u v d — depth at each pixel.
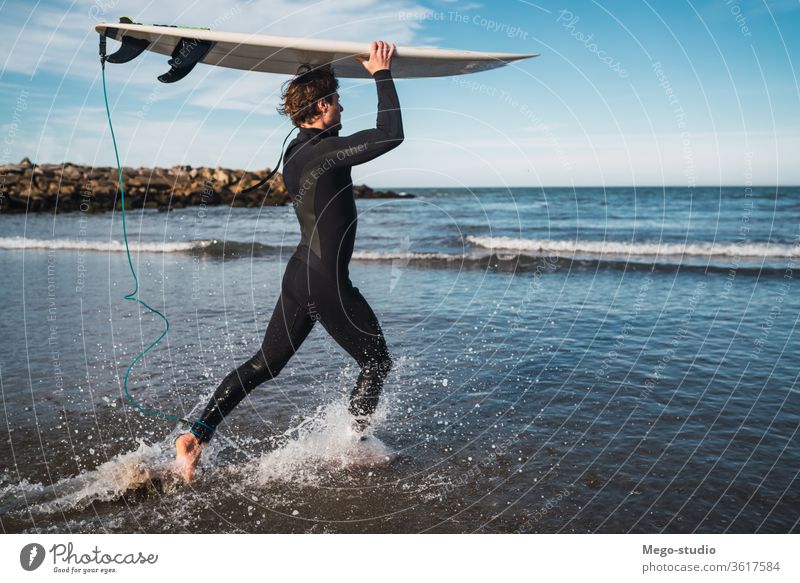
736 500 2.19
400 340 4.56
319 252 2.36
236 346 4.35
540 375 3.66
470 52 2.63
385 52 2.37
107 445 2.66
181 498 2.27
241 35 2.50
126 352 4.17
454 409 3.15
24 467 2.46
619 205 24.98
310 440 2.75
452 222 16.14
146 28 2.49
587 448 2.64
